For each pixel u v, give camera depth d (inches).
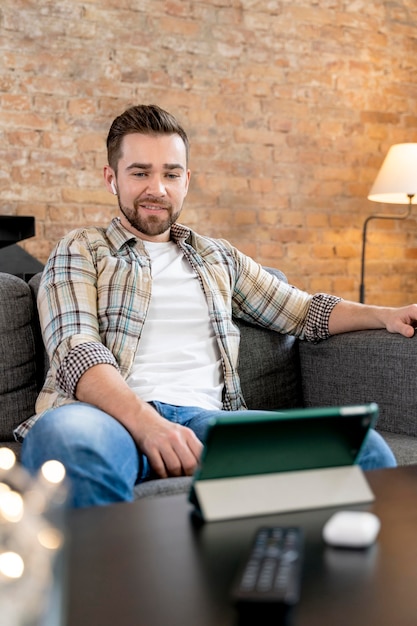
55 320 64.4
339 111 164.4
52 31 139.4
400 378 71.2
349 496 38.9
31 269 134.1
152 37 147.0
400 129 170.7
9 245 131.8
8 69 136.7
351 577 30.6
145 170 71.9
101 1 142.7
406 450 64.2
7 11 136.1
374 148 168.4
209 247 77.1
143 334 68.8
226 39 153.3
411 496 40.4
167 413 63.7
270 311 78.5
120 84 145.0
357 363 74.9
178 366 68.6
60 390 63.2
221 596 29.2
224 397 71.4
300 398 81.4
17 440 63.6
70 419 50.1
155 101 148.0
